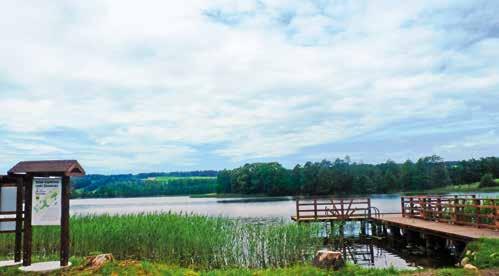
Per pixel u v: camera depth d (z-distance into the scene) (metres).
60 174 13.55
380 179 124.81
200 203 96.25
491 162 124.94
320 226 27.28
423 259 20.89
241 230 21.09
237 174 142.00
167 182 170.00
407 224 24.45
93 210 69.00
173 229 20.17
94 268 12.64
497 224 19.62
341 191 123.94
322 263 13.38
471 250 15.73
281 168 136.38
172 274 12.48
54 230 20.23
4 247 19.61
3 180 14.09
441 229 20.98
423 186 124.06
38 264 13.68
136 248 19.75
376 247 25.45
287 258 19.25
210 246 18.80
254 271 13.66
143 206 85.88
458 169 131.12
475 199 22.03
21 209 14.13
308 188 126.62
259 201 100.25
